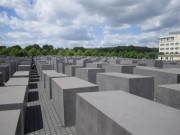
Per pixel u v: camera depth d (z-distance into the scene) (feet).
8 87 25.34
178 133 9.29
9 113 14.26
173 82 31.71
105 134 12.02
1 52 196.65
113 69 48.11
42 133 20.48
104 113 12.19
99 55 248.52
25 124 23.00
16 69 79.97
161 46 327.47
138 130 9.58
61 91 22.52
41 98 36.42
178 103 21.65
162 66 65.10
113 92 18.51
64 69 66.08
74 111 22.30
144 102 14.82
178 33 313.32
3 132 10.88
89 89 22.93
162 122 10.69
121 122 10.63
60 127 22.09
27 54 220.84
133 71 44.19
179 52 294.46
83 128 16.26
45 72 46.44
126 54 236.02
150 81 27.71
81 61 73.56
